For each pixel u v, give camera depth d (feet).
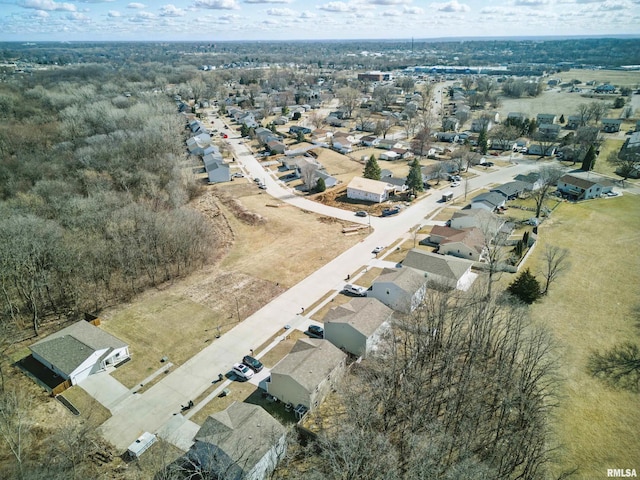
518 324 151.64
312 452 119.44
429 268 202.39
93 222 229.86
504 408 122.72
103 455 120.78
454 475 96.32
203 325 178.50
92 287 198.80
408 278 185.26
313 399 131.54
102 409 137.39
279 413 134.21
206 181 369.09
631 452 120.37
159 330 175.94
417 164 323.98
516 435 117.60
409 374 137.59
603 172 367.66
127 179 312.09
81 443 120.37
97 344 155.12
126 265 209.46
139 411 136.46
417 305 185.47
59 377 150.41
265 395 141.59
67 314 188.75
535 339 142.72
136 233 224.33
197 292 203.51
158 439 125.59
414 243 248.11
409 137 507.30
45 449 122.11
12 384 147.23
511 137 460.96
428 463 98.78
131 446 121.29
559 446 114.73
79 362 147.33
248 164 419.33
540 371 140.26
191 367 155.22
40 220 217.77
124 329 176.86
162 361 158.51
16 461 118.32
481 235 235.20
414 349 148.46
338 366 142.72
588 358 155.84
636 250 233.14
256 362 153.69
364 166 396.57
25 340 171.63
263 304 192.24
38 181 294.05
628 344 162.30
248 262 232.12
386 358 149.89
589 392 141.18
